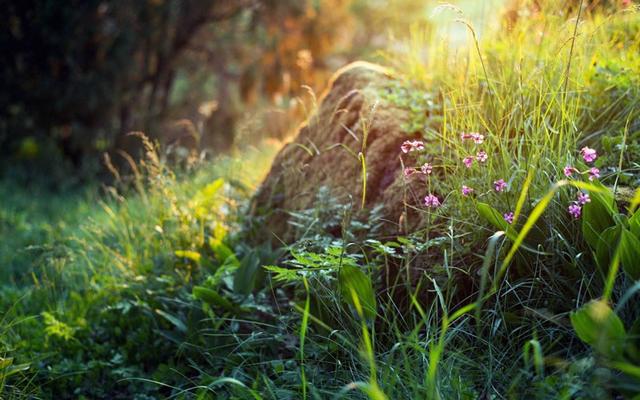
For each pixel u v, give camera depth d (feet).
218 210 16.65
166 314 12.38
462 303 10.76
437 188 12.05
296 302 11.64
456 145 11.93
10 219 24.03
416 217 12.12
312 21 37.52
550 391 8.42
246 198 16.75
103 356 12.83
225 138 37.29
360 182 13.71
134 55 36.40
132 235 16.26
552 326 9.75
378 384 9.30
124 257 15.62
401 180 12.60
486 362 9.62
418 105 14.39
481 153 10.78
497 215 9.88
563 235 10.34
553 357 9.31
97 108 35.27
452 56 15.66
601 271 9.24
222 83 40.22
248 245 15.34
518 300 10.25
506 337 10.02
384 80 15.78
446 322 8.56
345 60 40.19
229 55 40.34
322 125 15.78
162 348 12.66
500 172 11.10
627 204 10.28
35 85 35.35
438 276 10.89
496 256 10.08
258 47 39.99
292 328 11.71
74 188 32.35
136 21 36.17
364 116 14.51
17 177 33.55
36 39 34.86
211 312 12.26
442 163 12.52
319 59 38.42
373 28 42.32
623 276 9.51
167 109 38.47
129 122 36.91
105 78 34.91
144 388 11.81
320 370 10.36
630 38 14.90
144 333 12.89
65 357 12.84
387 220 12.12
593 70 13.34
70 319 13.73
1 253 19.80
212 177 19.06
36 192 30.48
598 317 7.84
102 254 16.44
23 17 34.73
